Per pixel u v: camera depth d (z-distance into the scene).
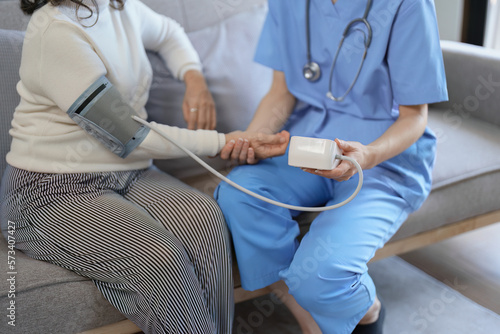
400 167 1.20
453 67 1.69
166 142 1.14
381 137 1.13
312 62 1.25
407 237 1.36
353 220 1.10
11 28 1.36
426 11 1.10
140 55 1.23
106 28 1.13
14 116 1.18
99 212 1.06
